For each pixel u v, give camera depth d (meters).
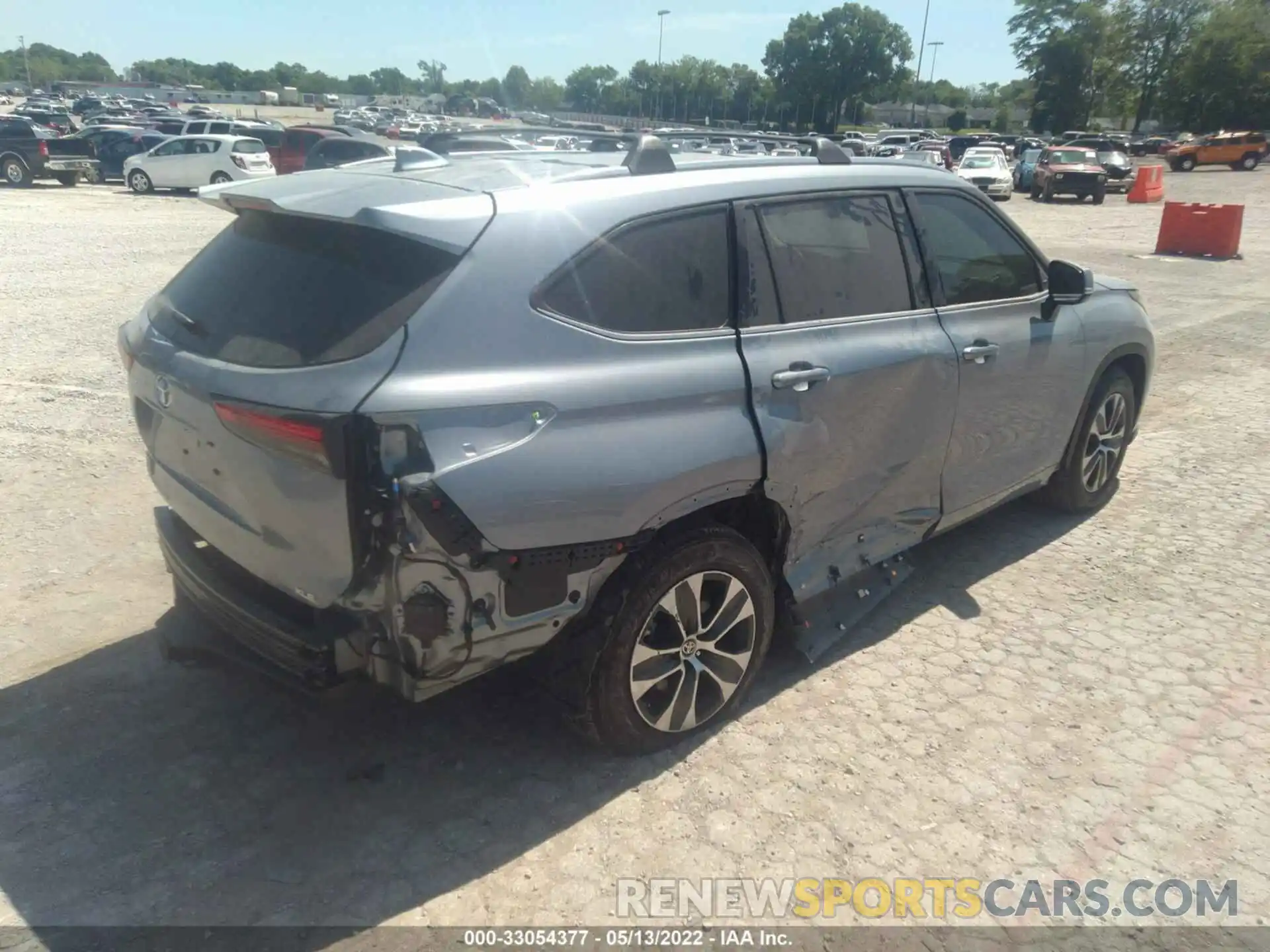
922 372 3.73
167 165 25.55
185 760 3.17
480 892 2.65
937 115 122.56
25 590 4.26
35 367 7.63
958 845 2.86
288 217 3.00
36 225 17.56
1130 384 5.27
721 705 3.34
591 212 2.88
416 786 3.06
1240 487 5.75
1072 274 4.41
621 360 2.83
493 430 2.53
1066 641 3.98
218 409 2.61
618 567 2.90
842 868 2.76
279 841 2.82
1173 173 50.81
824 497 3.46
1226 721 3.45
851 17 114.44
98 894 2.62
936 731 3.38
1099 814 2.98
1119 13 86.88
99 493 5.30
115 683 3.60
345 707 3.46
